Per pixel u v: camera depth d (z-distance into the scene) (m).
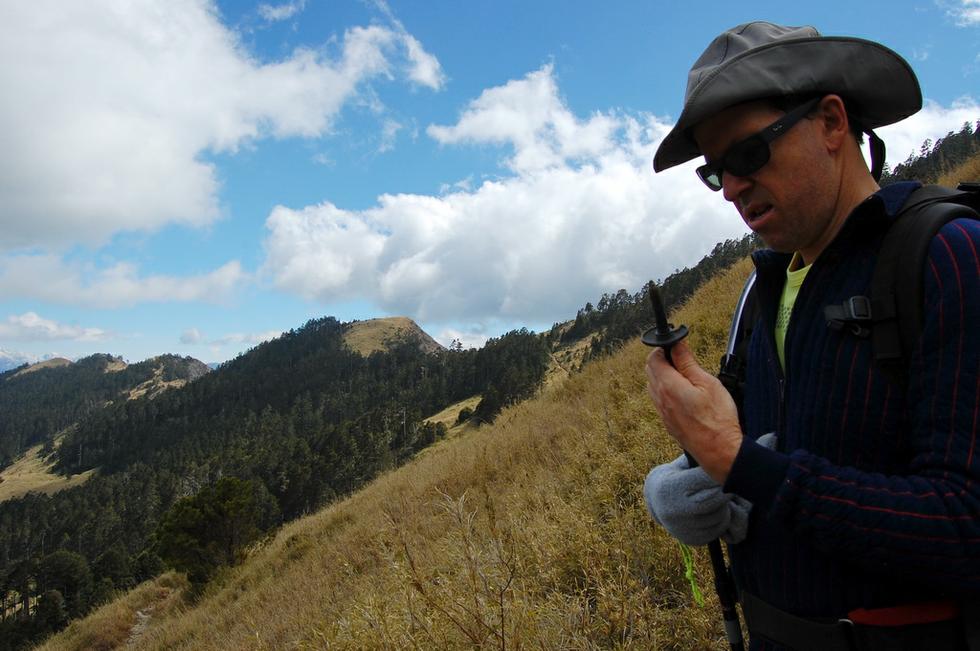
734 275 9.75
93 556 93.00
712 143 1.02
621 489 3.77
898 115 1.01
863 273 0.87
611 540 2.90
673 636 2.26
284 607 7.36
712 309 7.94
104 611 16.92
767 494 0.82
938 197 0.86
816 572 0.91
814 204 0.94
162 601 16.38
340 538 9.57
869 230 0.88
